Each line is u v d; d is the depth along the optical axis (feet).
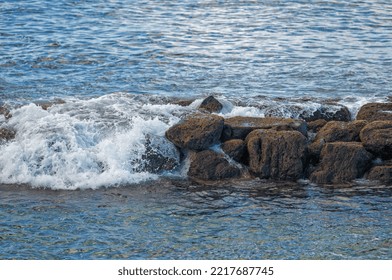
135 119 104.37
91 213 87.04
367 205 89.56
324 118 113.09
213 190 94.27
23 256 77.10
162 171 99.60
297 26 182.50
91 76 139.23
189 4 206.39
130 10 197.77
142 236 81.41
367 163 98.48
